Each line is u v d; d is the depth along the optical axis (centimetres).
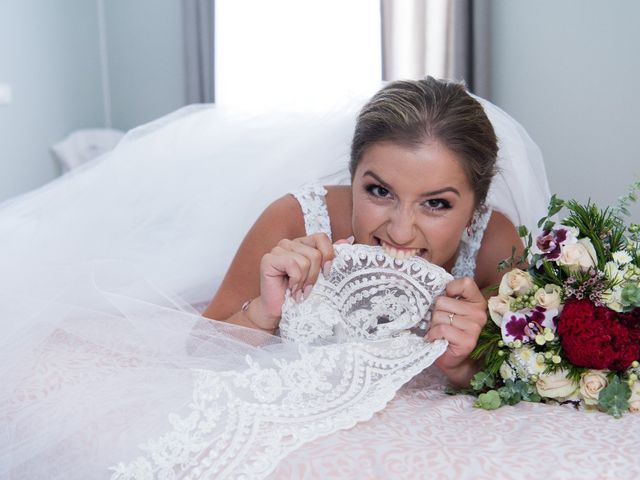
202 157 148
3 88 313
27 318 92
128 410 72
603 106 267
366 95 150
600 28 264
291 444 67
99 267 100
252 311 93
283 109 156
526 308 83
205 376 73
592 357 76
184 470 65
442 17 296
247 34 346
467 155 87
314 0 330
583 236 86
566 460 62
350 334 90
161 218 142
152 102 391
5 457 73
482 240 116
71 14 367
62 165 351
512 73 289
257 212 142
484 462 62
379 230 91
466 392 87
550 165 284
